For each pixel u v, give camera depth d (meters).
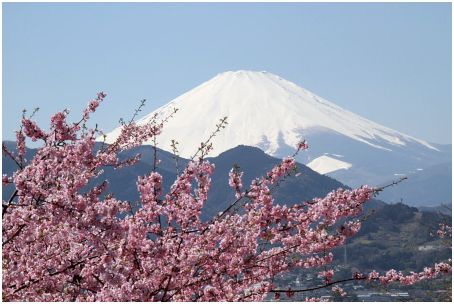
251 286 12.45
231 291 11.61
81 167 11.30
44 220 10.35
